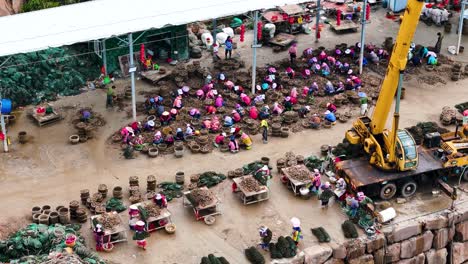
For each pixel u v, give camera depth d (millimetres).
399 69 40406
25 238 38438
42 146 48250
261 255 38750
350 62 59625
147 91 54781
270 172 45969
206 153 47844
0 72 52438
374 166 43688
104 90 54969
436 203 43781
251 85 54781
